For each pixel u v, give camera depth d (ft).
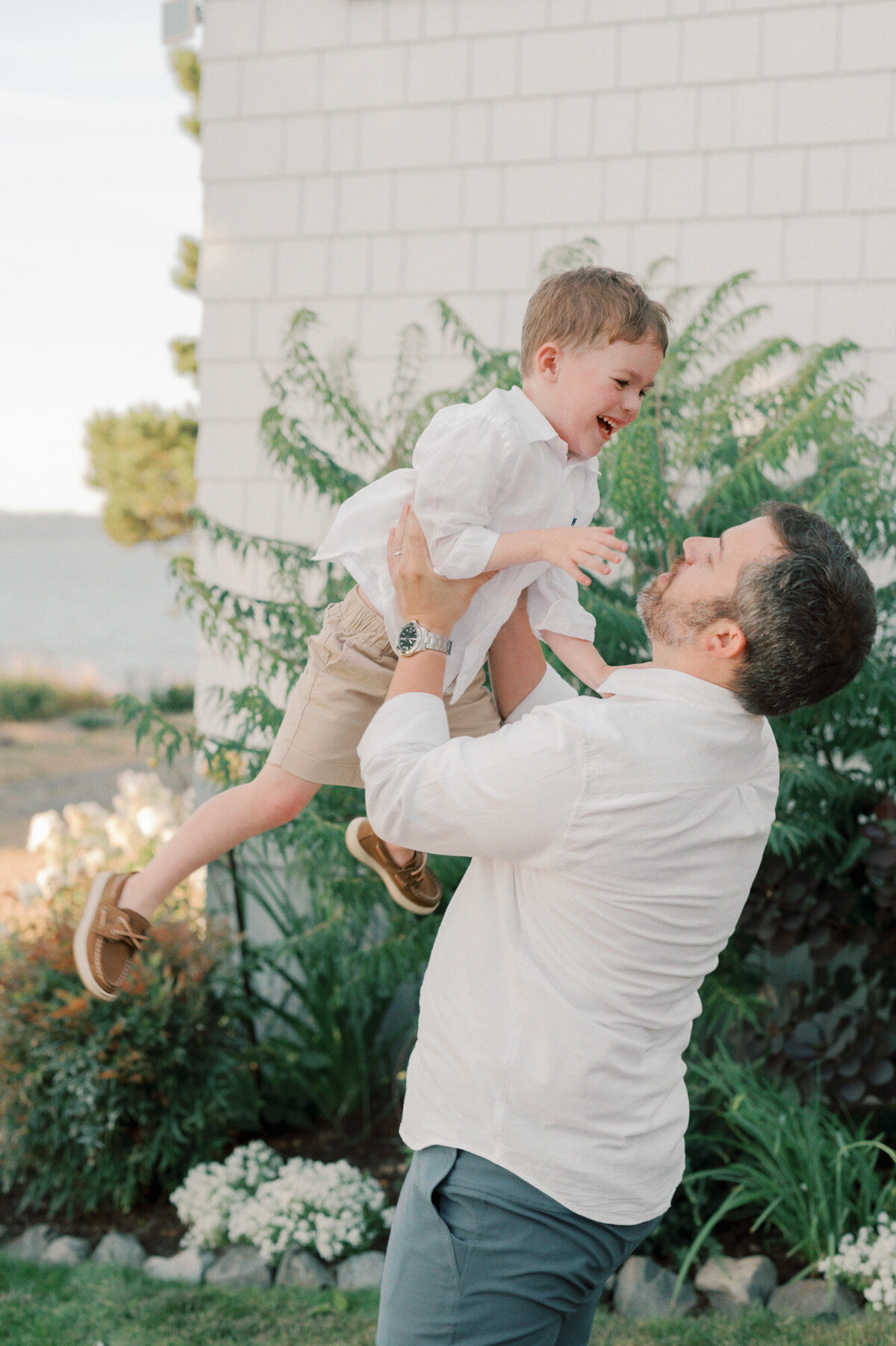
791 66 13.51
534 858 4.71
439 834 4.75
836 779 11.91
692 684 4.81
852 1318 9.45
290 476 15.08
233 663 14.93
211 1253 10.97
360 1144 13.10
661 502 11.08
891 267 13.25
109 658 100.42
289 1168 11.59
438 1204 4.85
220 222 15.52
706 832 4.72
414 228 14.79
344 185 15.06
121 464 50.80
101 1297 10.15
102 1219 11.83
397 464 12.15
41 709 62.59
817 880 11.63
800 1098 11.20
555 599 5.98
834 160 13.39
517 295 14.47
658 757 4.63
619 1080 4.74
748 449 12.02
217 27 15.53
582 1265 4.78
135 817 15.75
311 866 11.86
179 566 11.98
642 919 4.70
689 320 13.76
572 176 14.24
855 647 4.65
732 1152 11.18
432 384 14.67
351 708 5.67
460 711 5.95
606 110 14.12
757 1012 12.22
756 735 4.89
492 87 14.51
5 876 26.78
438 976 5.05
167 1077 11.75
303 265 15.20
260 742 13.83
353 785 5.86
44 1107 11.39
